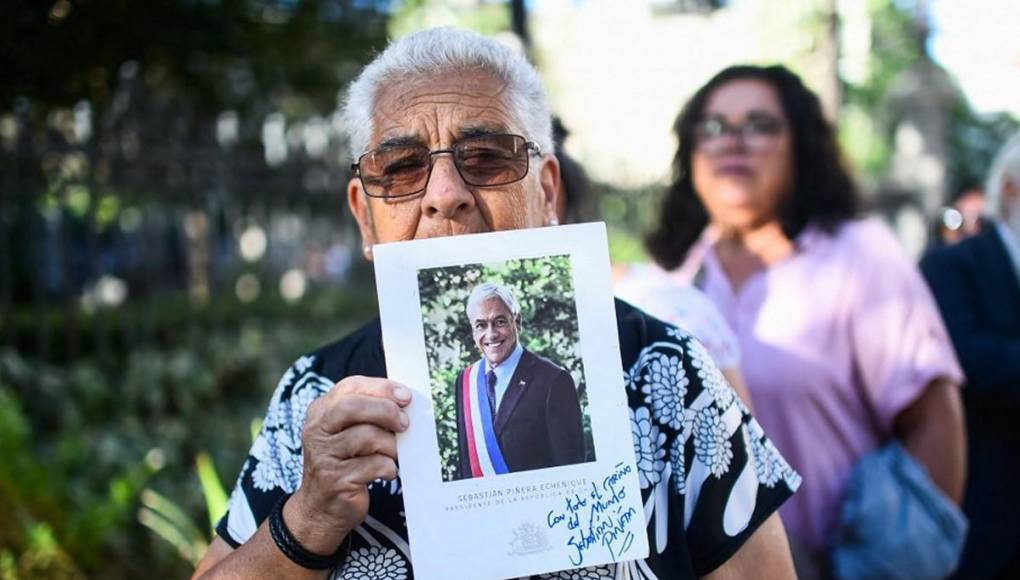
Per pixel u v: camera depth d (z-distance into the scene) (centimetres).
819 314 257
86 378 586
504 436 134
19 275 820
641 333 154
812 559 252
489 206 146
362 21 693
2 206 627
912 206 1349
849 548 247
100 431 551
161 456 523
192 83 648
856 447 258
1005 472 296
